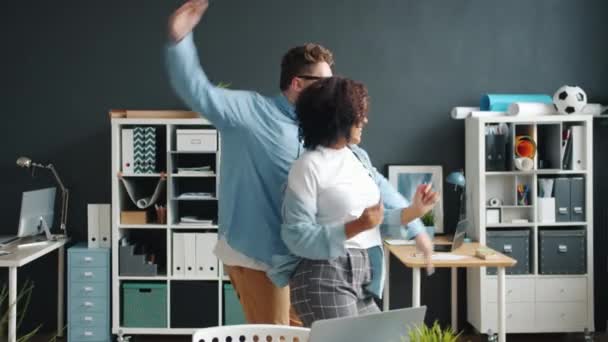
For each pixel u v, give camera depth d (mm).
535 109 5746
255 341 2211
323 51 2527
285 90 2559
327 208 2270
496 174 5797
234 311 5863
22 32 6137
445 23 6211
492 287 5793
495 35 6230
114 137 5770
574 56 6246
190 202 6191
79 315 5828
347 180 2289
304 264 2293
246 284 2670
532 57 6242
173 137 5895
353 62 6195
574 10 6238
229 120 2469
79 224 6199
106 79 6164
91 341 5832
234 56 6152
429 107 6230
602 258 6270
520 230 5859
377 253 2359
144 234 6211
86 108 6172
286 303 2701
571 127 5824
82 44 6152
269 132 2508
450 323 6277
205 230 6047
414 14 6199
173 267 5867
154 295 5855
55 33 6145
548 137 5988
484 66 6230
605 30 6250
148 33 6148
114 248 5801
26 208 5559
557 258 5816
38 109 6168
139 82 6168
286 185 2443
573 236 5812
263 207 2545
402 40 6207
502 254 5332
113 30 6152
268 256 2559
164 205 6133
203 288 5852
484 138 5770
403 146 6230
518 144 5824
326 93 2242
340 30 6180
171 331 5855
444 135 6227
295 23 6168
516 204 5855
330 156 2287
